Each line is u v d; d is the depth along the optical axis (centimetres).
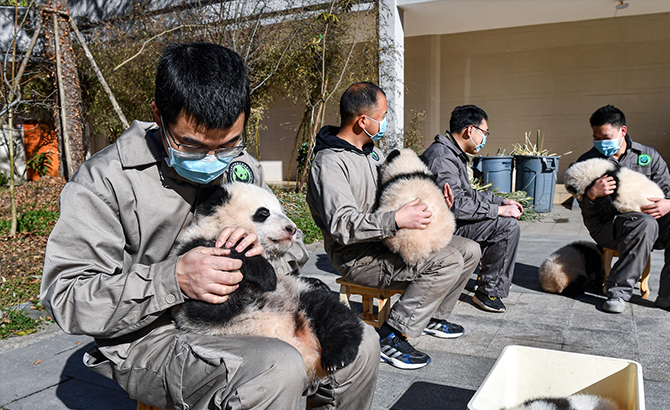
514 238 461
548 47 1445
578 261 515
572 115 1449
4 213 1009
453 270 351
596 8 1144
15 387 334
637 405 206
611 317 452
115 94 1291
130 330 192
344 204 338
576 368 251
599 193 472
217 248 192
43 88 1254
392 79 1077
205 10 1029
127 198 207
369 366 224
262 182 271
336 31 1122
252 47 1045
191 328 201
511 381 261
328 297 223
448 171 454
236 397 175
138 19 1202
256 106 1311
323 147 367
